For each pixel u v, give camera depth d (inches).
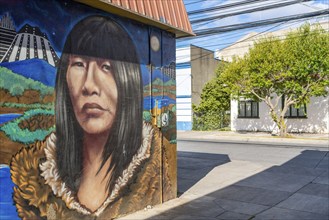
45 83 156.2
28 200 148.9
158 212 211.2
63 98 164.6
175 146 247.3
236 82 791.7
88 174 177.8
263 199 247.1
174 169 245.9
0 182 138.9
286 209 222.1
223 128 1042.1
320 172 352.8
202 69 1137.4
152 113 222.8
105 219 188.2
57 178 161.5
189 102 1064.8
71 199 168.4
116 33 195.2
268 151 533.6
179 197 250.5
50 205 158.4
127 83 202.2
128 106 203.0
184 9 248.1
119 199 197.5
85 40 175.9
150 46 221.1
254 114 948.0
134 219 195.9
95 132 181.6
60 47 163.0
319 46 672.4
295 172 354.0
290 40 713.0
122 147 199.2
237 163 417.7
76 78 171.3
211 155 493.0
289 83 716.0
